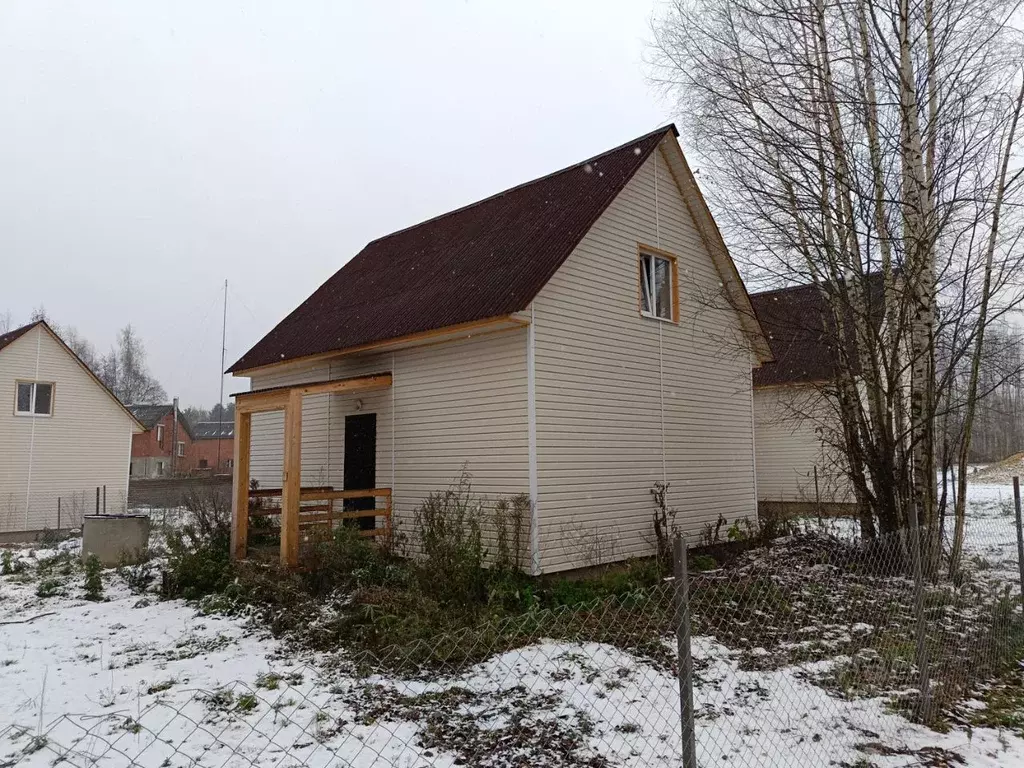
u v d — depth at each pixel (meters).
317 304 15.79
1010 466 32.72
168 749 4.32
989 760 4.36
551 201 12.39
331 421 13.41
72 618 8.05
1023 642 6.98
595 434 10.55
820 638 6.61
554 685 5.52
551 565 9.52
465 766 4.12
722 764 4.12
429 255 13.85
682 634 3.29
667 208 12.73
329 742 4.44
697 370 13.01
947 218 9.62
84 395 24.38
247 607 8.22
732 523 13.31
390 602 7.22
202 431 74.00
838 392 10.98
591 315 10.72
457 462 10.58
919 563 5.27
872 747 4.45
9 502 22.22
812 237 10.49
